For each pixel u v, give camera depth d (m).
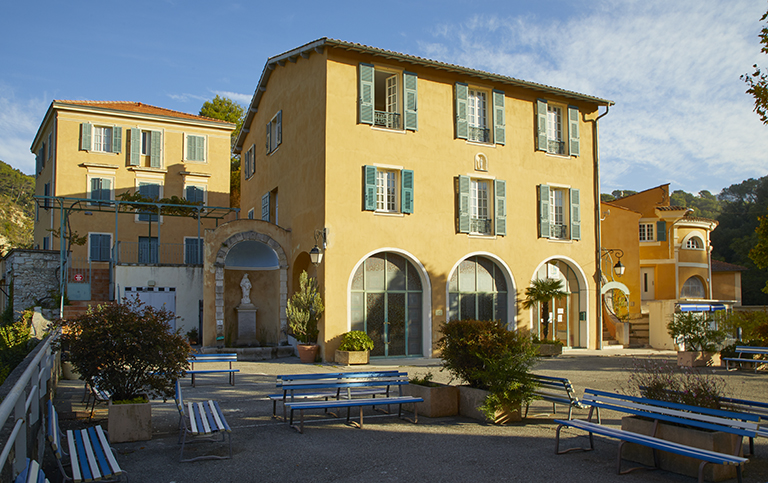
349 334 16.23
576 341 21.52
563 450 6.93
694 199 76.44
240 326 18.52
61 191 26.31
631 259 25.62
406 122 18.11
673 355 19.66
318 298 16.36
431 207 18.39
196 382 12.44
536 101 20.83
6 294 23.03
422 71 18.62
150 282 19.30
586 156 21.97
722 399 7.07
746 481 5.84
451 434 7.75
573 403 8.20
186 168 28.92
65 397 10.10
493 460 6.55
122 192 27.47
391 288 17.88
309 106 18.14
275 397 8.84
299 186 18.66
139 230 27.34
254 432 7.87
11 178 93.69
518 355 8.67
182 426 7.33
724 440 6.04
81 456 5.54
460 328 9.28
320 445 7.16
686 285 31.50
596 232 21.86
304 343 16.56
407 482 5.78
